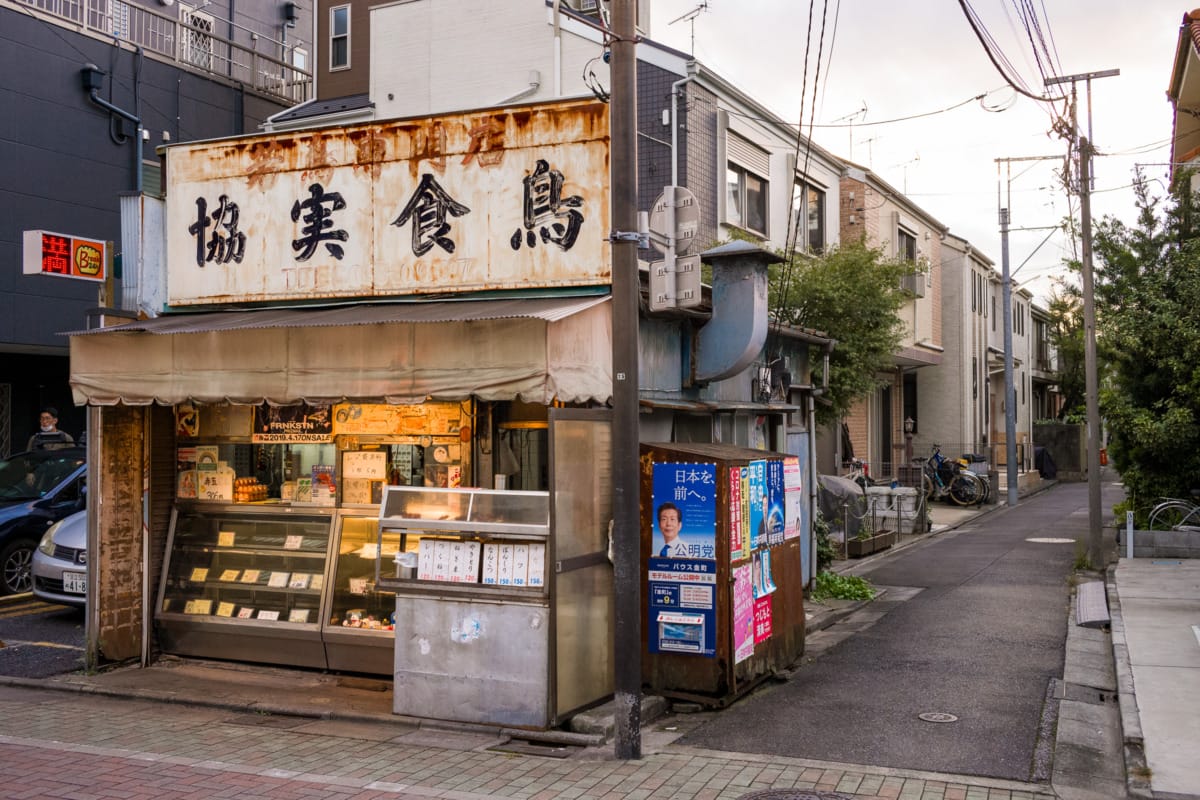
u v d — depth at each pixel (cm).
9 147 1648
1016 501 2625
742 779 582
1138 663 830
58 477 1360
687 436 972
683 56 1564
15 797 548
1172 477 1510
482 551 699
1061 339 4216
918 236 2695
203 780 582
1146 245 1555
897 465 2655
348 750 649
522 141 796
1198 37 1549
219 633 877
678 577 746
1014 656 900
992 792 558
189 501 916
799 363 1273
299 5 3059
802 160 1966
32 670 884
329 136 855
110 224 1809
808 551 1205
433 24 1867
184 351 812
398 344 735
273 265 873
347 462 859
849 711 734
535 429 802
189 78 1994
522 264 794
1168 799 541
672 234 687
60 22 1739
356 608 841
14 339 1653
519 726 680
